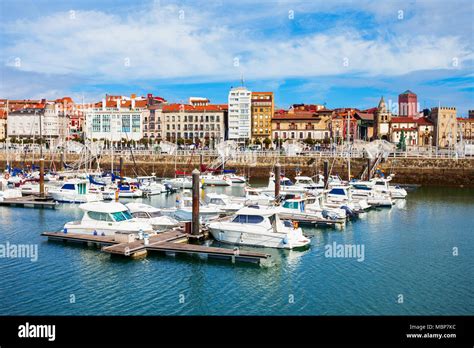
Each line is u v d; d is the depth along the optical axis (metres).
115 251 33.00
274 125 163.62
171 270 31.30
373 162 89.00
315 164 96.38
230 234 37.81
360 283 29.47
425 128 164.00
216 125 167.75
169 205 60.19
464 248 37.47
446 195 71.69
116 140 170.75
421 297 27.23
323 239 40.44
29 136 184.88
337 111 180.75
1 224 45.47
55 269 31.31
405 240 40.12
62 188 59.94
